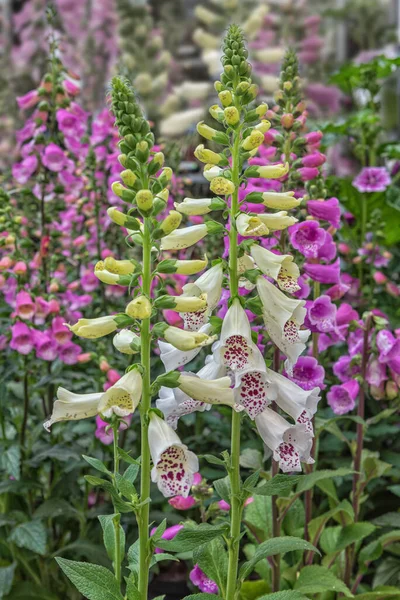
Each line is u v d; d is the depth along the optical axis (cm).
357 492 87
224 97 61
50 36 112
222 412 94
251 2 199
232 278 63
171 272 57
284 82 85
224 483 67
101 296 116
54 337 98
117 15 186
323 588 76
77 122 107
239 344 60
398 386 88
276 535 80
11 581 91
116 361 104
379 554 84
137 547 65
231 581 66
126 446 105
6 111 181
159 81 178
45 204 117
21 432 98
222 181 59
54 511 94
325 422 84
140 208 55
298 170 82
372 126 147
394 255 146
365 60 205
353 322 85
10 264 96
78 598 100
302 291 81
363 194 134
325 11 213
